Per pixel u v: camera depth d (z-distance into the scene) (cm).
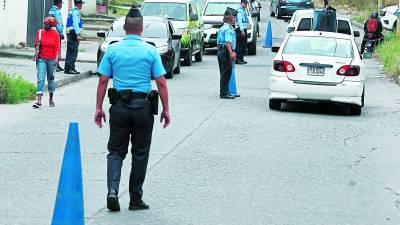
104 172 1508
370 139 1973
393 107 2620
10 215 1193
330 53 2402
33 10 4088
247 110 2411
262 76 3456
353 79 2350
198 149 1766
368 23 4616
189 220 1187
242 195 1352
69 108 2362
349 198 1354
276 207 1277
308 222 1192
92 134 1928
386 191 1413
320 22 3400
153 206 1266
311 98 2364
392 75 3609
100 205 1263
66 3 4631
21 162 1586
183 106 2450
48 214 1202
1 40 3744
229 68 2658
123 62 1213
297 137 1967
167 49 3200
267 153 1745
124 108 1209
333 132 2062
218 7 4703
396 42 4603
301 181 1476
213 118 2225
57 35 2352
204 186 1412
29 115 2211
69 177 1068
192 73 3544
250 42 4562
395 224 1194
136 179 1230
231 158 1677
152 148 1762
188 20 3878
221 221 1184
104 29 5469
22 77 2795
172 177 1477
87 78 3238
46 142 1808
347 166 1633
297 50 2419
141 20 1234
